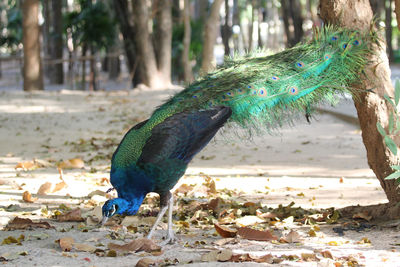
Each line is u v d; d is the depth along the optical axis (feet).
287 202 20.58
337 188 22.77
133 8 59.16
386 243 14.94
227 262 13.26
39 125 41.01
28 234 16.15
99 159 30.19
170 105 17.02
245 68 18.07
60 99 51.93
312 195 21.68
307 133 37.09
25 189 22.72
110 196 21.11
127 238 16.11
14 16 108.78
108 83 96.63
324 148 32.24
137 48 59.93
